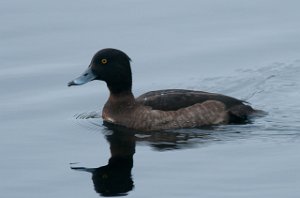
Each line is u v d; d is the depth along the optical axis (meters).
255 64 19.55
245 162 14.43
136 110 16.55
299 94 18.17
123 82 16.70
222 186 13.52
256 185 13.51
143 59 19.78
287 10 22.00
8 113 17.27
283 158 14.53
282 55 19.92
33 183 13.95
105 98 18.14
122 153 15.07
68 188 13.69
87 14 21.73
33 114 17.22
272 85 18.69
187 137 15.77
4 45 20.33
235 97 18.27
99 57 16.72
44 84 18.69
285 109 17.27
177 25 21.23
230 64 19.61
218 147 15.16
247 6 22.20
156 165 14.45
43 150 15.39
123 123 16.55
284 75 19.09
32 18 21.50
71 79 18.86
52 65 19.50
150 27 21.16
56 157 15.03
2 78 18.88
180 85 18.75
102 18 21.55
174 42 20.48
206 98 16.58
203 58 19.84
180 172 14.12
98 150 15.29
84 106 17.70
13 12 21.81
